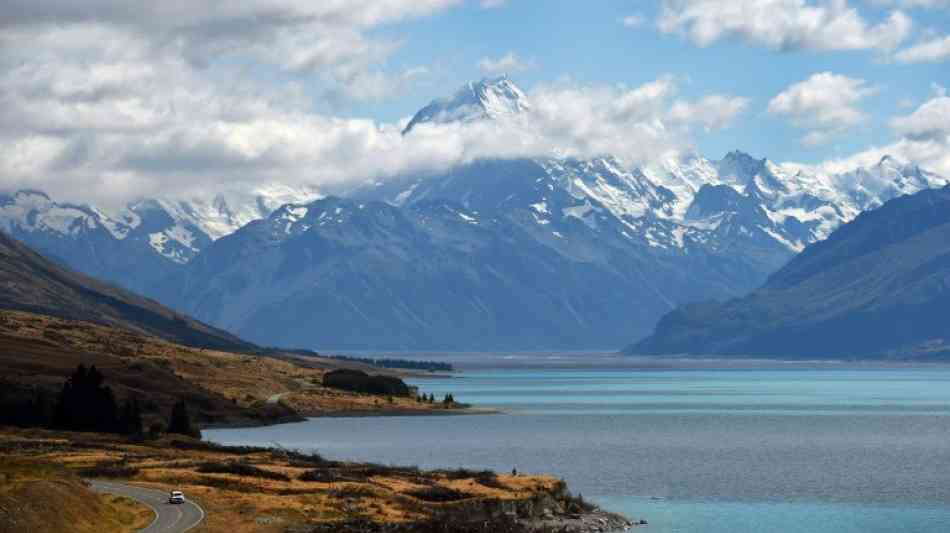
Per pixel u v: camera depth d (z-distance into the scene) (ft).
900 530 520.83
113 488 483.10
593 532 495.41
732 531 514.27
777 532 513.86
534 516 499.92
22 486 400.26
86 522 394.11
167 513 424.87
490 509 483.10
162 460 580.30
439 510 473.67
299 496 477.77
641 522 534.78
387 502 479.00
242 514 432.25
